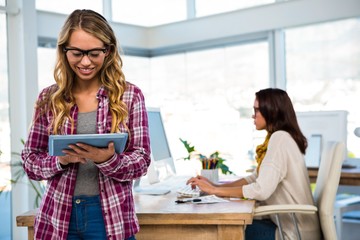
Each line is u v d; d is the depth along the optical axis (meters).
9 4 4.31
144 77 5.82
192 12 5.54
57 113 1.41
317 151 3.37
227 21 5.05
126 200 1.42
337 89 4.43
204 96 5.41
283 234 2.28
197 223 1.86
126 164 1.33
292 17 4.57
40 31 4.64
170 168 2.83
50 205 1.41
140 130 1.42
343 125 3.32
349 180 3.10
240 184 2.68
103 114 1.40
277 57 4.75
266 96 2.53
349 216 3.38
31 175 1.43
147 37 5.72
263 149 2.60
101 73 1.43
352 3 4.20
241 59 5.10
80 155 1.28
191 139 5.45
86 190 1.39
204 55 5.39
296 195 2.37
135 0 5.78
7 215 4.38
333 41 4.44
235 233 1.86
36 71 4.43
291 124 2.49
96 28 1.35
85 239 1.39
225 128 5.21
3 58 4.38
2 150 4.36
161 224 1.93
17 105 4.39
